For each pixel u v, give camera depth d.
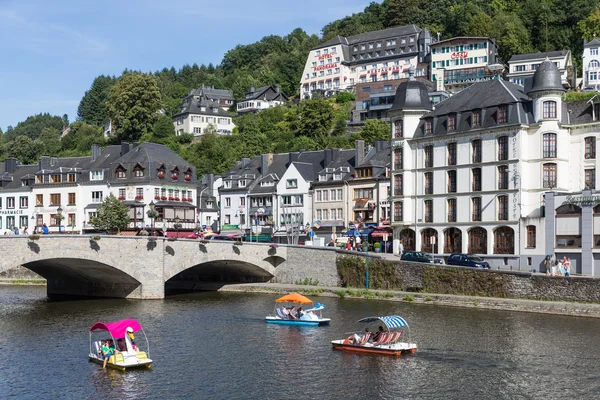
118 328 41.50
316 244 89.06
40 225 104.88
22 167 113.81
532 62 145.25
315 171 102.81
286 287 74.56
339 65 178.38
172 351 44.81
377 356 42.97
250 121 154.50
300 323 53.75
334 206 96.06
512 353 43.09
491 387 36.50
